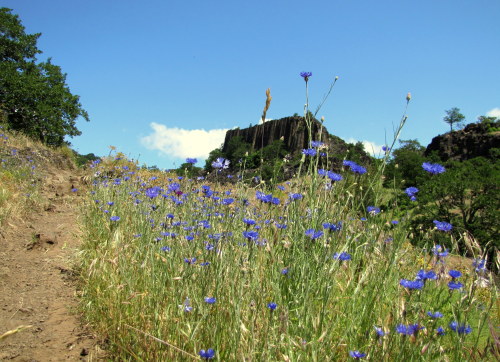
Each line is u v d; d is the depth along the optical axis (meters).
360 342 2.34
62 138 27.42
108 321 3.00
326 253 2.55
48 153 15.26
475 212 19.38
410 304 2.31
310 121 3.22
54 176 11.77
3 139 12.75
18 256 4.89
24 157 12.10
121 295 3.04
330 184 3.15
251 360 1.97
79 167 16.98
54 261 4.77
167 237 3.48
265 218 3.55
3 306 3.51
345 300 2.60
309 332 2.28
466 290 2.53
